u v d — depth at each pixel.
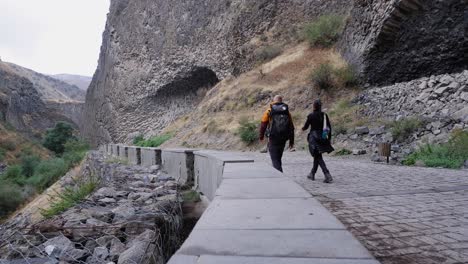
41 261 3.85
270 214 2.59
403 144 13.22
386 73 19.69
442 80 15.51
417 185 6.64
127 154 20.06
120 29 63.84
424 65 17.83
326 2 31.28
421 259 2.90
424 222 4.02
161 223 4.89
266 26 34.88
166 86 49.44
